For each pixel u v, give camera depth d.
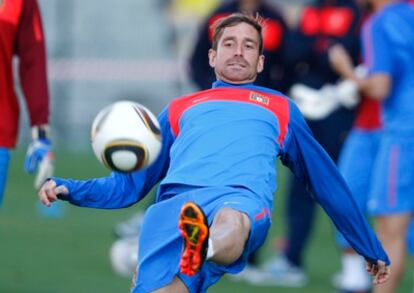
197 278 18.05
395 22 27.12
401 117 26.88
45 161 23.50
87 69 61.44
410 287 32.38
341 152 32.31
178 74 61.34
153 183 19.48
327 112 32.19
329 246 38.94
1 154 23.66
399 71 27.06
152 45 61.81
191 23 61.97
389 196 26.80
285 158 19.33
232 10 32.44
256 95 19.19
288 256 33.06
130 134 17.61
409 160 26.81
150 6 63.22
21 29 23.73
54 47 61.34
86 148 60.50
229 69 19.27
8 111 23.66
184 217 15.88
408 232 28.86
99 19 61.81
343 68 29.67
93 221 41.66
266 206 18.11
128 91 61.53
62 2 61.53
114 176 19.17
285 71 33.09
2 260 33.94
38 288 30.09
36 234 38.59
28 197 46.06
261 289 31.41
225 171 18.25
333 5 32.41
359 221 19.20
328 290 31.58
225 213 17.30
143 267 18.25
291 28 35.00
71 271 32.56
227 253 16.72
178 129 19.17
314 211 33.09
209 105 19.03
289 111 19.14
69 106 61.19
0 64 23.48
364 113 29.53
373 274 19.56
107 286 30.61
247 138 18.58
